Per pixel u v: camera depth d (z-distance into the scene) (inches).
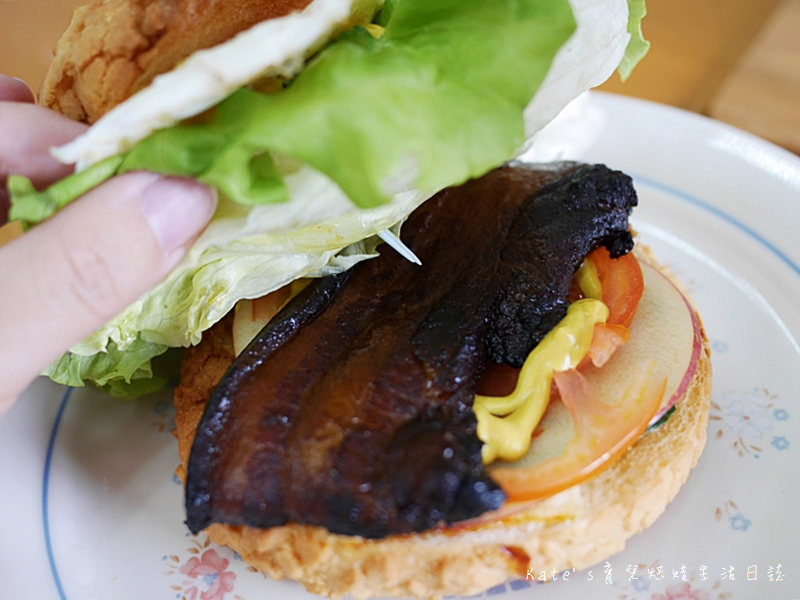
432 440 5.0
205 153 4.6
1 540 6.3
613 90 12.0
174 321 6.4
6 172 5.2
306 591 6.0
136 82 5.3
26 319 4.3
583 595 5.8
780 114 10.9
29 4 13.2
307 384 5.6
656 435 6.1
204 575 6.2
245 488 5.2
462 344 5.5
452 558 5.4
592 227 6.5
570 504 5.5
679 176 9.6
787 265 8.2
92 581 6.1
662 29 13.3
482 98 4.6
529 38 4.7
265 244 5.7
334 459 5.0
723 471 6.5
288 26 4.6
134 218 4.4
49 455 7.1
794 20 13.0
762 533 6.0
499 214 6.6
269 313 6.8
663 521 6.3
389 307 6.0
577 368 6.0
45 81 6.0
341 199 5.0
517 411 5.5
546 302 5.9
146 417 7.6
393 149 4.3
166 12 5.2
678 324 6.5
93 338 6.1
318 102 4.4
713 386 7.3
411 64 4.6
